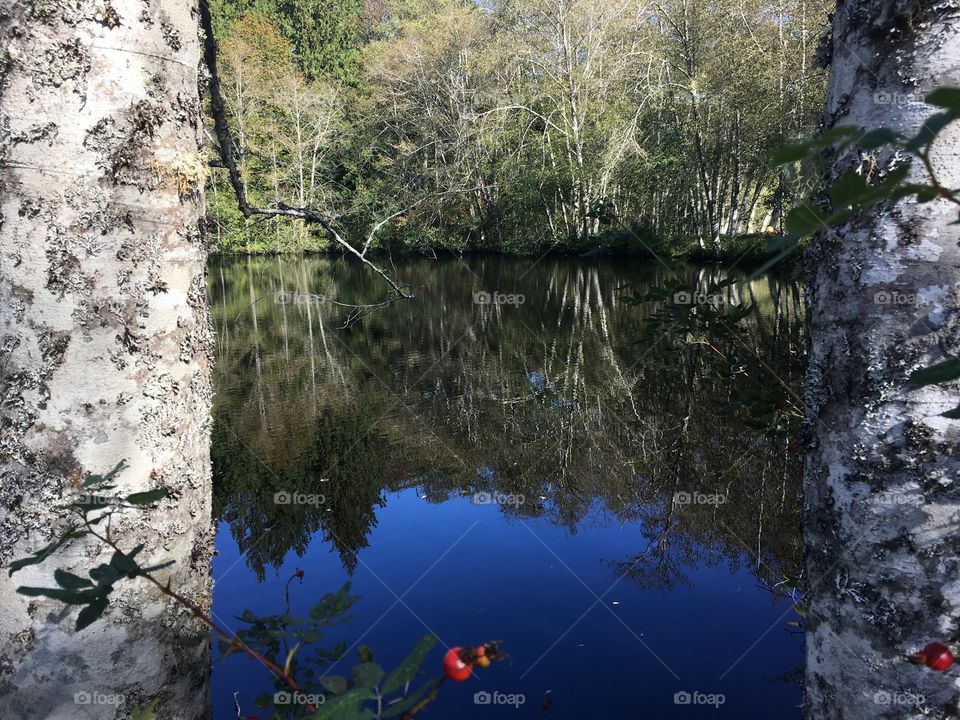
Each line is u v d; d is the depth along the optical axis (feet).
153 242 4.54
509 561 10.60
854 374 4.01
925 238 3.72
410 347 30.40
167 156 4.61
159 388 4.63
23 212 4.25
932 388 3.79
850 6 3.94
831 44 4.27
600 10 58.08
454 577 10.12
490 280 50.49
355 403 21.57
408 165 51.42
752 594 9.39
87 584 2.63
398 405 21.17
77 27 4.17
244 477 15.48
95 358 4.38
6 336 4.35
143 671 4.56
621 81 57.16
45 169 4.22
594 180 54.95
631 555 10.75
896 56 3.69
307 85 51.44
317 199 37.86
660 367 22.76
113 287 4.40
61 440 4.36
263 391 23.35
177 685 4.74
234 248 48.75
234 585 10.14
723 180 53.01
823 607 4.33
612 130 55.52
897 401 3.86
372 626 8.83
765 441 15.14
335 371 26.12
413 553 11.06
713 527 11.59
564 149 58.80
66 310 4.32
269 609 9.34
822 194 4.15
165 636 4.66
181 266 4.77
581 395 20.75
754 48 45.93
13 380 4.35
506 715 7.09
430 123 58.44
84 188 4.27
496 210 63.21
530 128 63.21
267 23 52.70
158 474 4.64
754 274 1.50
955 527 3.82
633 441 16.20
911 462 3.85
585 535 11.55
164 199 4.60
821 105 40.40
